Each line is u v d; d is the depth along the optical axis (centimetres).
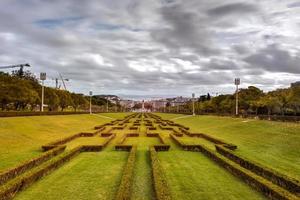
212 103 12888
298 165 2228
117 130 5384
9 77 7238
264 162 2341
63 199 1435
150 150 2594
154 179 1591
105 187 1633
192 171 2023
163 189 1404
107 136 4284
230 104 10112
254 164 1938
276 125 4506
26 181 1600
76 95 13988
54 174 1908
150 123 7131
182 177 1856
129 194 1417
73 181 1747
